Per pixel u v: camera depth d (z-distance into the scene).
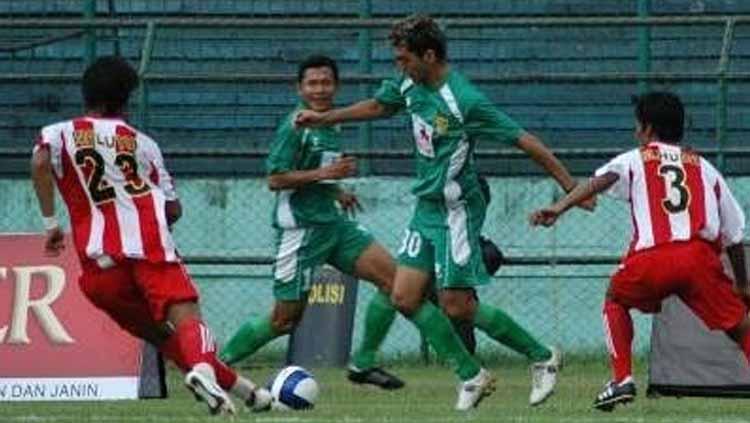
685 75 59.41
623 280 36.69
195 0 69.62
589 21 58.12
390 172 63.19
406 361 60.78
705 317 36.62
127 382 43.91
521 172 63.00
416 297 38.38
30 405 41.97
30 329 44.47
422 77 37.34
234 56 65.88
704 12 69.25
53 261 44.91
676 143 37.31
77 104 66.75
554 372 39.78
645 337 61.78
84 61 66.38
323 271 58.00
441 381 51.62
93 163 33.94
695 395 44.38
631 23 58.12
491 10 68.94
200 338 33.81
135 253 33.78
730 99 63.69
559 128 65.19
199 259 61.53
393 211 63.03
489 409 39.22
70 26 58.69
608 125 65.00
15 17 69.50
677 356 44.66
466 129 37.28
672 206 36.38
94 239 33.91
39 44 67.00
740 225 36.81
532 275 62.38
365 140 62.81
